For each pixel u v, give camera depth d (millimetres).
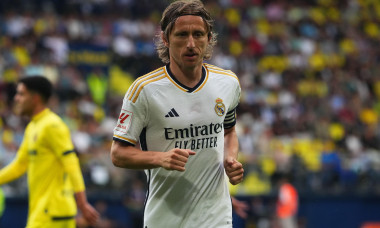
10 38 55750
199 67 12328
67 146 18969
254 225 35562
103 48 57531
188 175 12477
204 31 11906
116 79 57875
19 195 30609
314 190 37938
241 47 70688
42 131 18984
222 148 12867
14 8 61719
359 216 38062
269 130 50938
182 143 12312
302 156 46062
